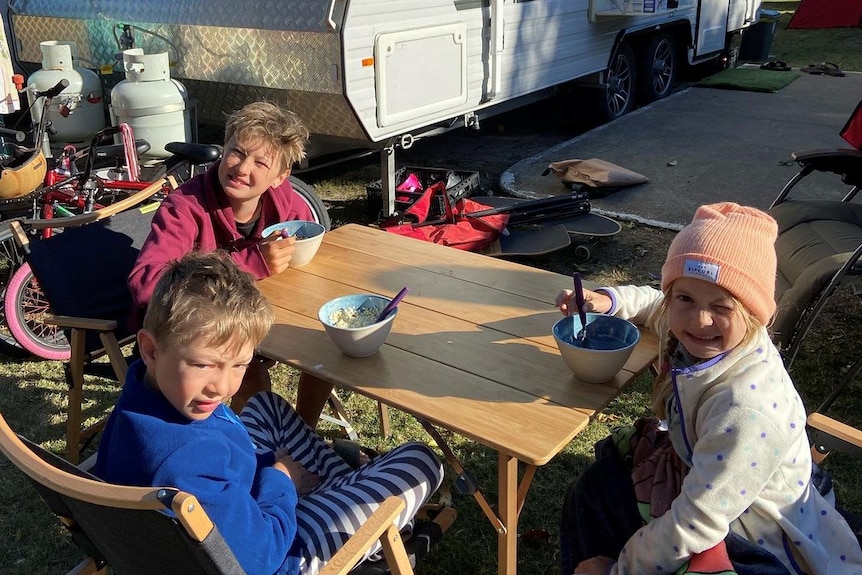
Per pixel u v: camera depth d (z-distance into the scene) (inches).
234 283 58.3
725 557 61.9
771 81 366.0
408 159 268.2
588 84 287.3
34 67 231.9
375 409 128.6
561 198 190.2
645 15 275.7
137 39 201.6
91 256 110.5
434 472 72.9
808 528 64.2
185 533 50.0
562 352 71.7
